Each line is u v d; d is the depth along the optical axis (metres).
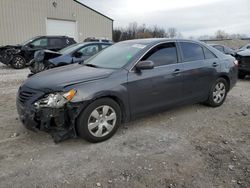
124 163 3.38
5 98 6.70
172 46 4.98
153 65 4.30
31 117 3.68
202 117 5.22
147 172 3.18
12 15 22.30
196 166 3.33
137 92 4.30
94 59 5.03
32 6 23.33
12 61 13.77
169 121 4.95
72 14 26.00
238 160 3.50
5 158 3.48
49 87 3.68
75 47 9.47
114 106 4.06
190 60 5.20
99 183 2.96
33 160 3.44
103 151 3.71
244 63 9.75
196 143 4.01
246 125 4.82
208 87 5.58
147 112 4.55
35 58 9.16
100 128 3.94
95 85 3.84
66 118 3.64
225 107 5.96
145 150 3.75
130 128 4.57
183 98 5.09
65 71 4.37
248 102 6.46
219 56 5.89
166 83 4.68
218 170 3.25
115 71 4.16
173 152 3.70
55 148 3.79
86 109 3.76
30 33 23.53
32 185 2.91
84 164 3.36
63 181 2.99
